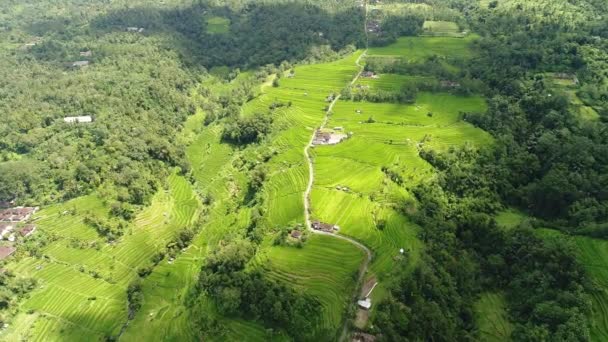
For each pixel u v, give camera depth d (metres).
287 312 111.44
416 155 160.75
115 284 143.62
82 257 150.25
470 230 135.38
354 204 141.50
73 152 179.75
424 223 133.50
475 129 173.50
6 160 182.25
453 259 124.00
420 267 117.00
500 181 149.25
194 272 144.00
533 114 175.25
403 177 150.88
